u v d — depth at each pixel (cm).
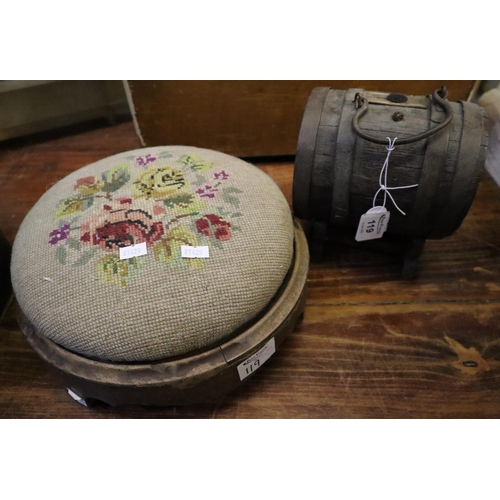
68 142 196
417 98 111
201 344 87
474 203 160
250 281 89
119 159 116
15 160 186
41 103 190
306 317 126
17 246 99
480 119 104
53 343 90
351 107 109
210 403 110
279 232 99
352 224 124
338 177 110
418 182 106
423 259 141
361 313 127
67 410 108
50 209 102
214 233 92
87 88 195
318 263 140
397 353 118
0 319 125
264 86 158
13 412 108
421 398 109
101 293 84
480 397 109
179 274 86
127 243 90
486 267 138
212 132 173
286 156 184
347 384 112
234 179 107
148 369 85
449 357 117
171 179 105
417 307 128
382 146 104
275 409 108
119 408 109
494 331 122
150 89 159
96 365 86
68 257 90
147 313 83
